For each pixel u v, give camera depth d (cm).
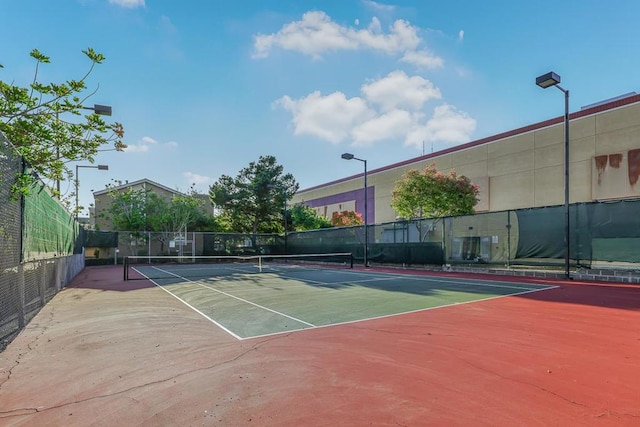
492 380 404
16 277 634
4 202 562
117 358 493
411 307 851
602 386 386
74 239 1759
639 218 1216
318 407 344
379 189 4409
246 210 3528
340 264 2623
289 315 774
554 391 374
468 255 1780
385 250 2259
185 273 1981
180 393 378
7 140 573
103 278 1700
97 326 683
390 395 368
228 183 3550
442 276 1634
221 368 449
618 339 562
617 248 1264
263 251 3334
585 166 2583
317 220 4219
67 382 412
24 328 672
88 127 717
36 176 762
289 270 2136
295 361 473
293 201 6375
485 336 585
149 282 1498
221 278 1661
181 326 678
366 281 1456
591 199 2536
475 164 3294
